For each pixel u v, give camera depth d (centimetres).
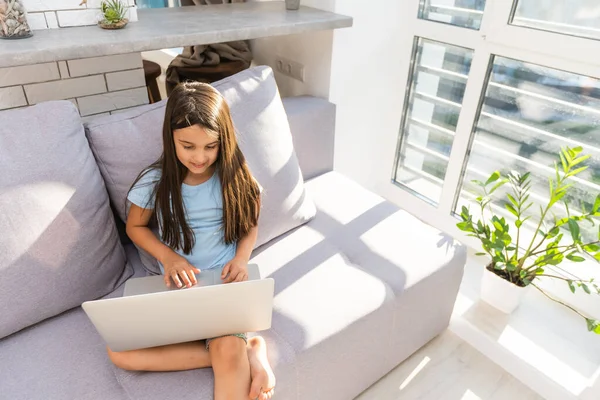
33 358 103
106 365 103
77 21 138
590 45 138
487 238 153
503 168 185
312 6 188
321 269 132
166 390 97
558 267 170
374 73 198
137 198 115
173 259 114
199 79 214
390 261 138
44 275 106
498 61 168
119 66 173
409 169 226
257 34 149
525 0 153
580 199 166
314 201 166
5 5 117
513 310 167
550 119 163
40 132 109
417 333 146
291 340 110
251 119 138
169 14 167
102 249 118
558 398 138
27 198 103
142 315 90
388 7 185
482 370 149
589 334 158
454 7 176
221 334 102
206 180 118
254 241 126
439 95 198
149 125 126
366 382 137
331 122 181
